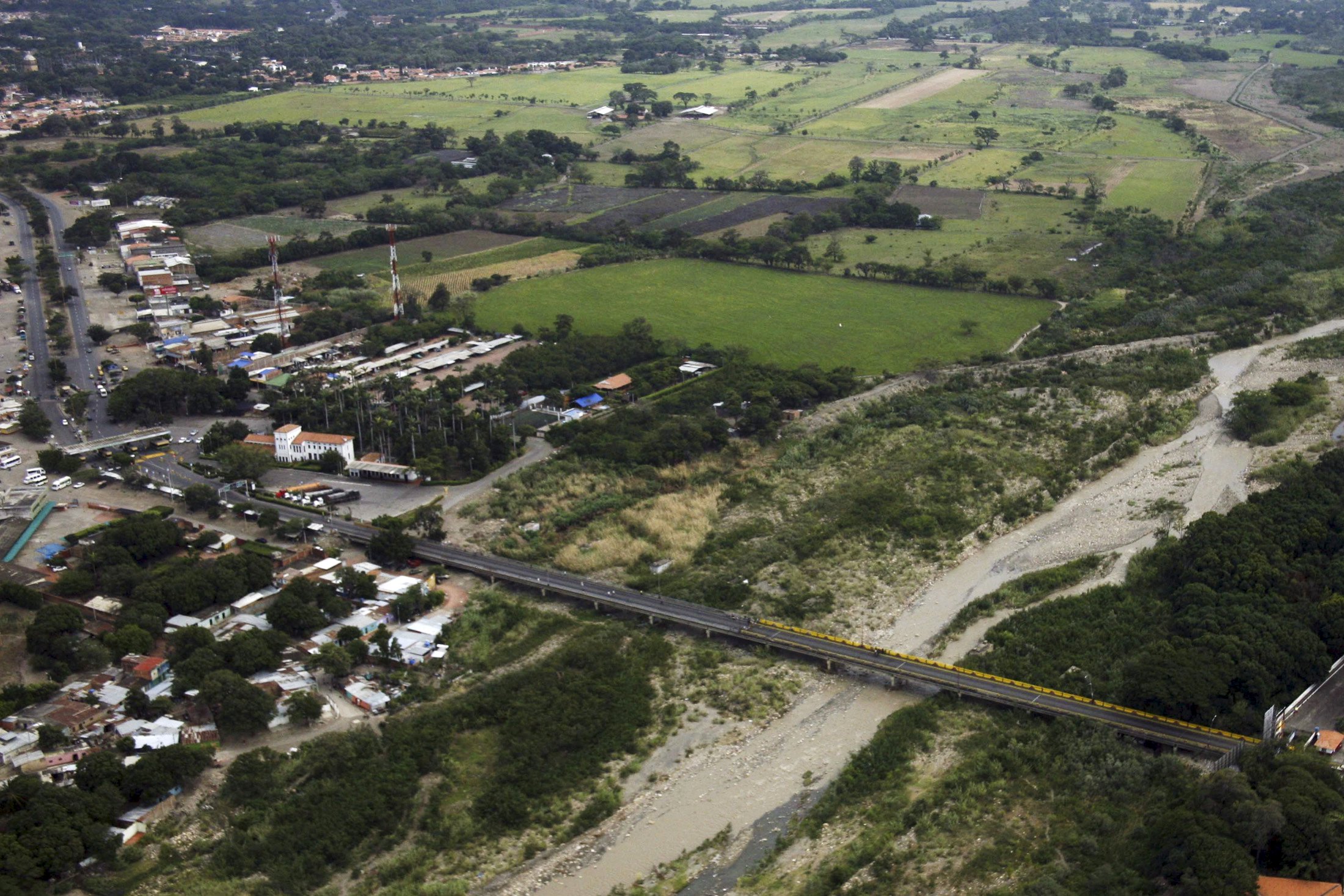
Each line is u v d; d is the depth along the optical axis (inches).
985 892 7460.6
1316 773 7770.7
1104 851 7682.1
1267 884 6963.6
